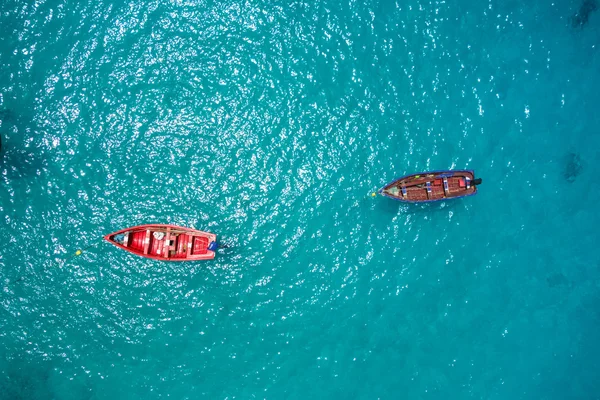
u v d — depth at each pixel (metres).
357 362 37.41
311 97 38.34
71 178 37.25
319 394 36.97
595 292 39.38
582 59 40.44
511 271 38.81
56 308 36.62
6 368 36.31
